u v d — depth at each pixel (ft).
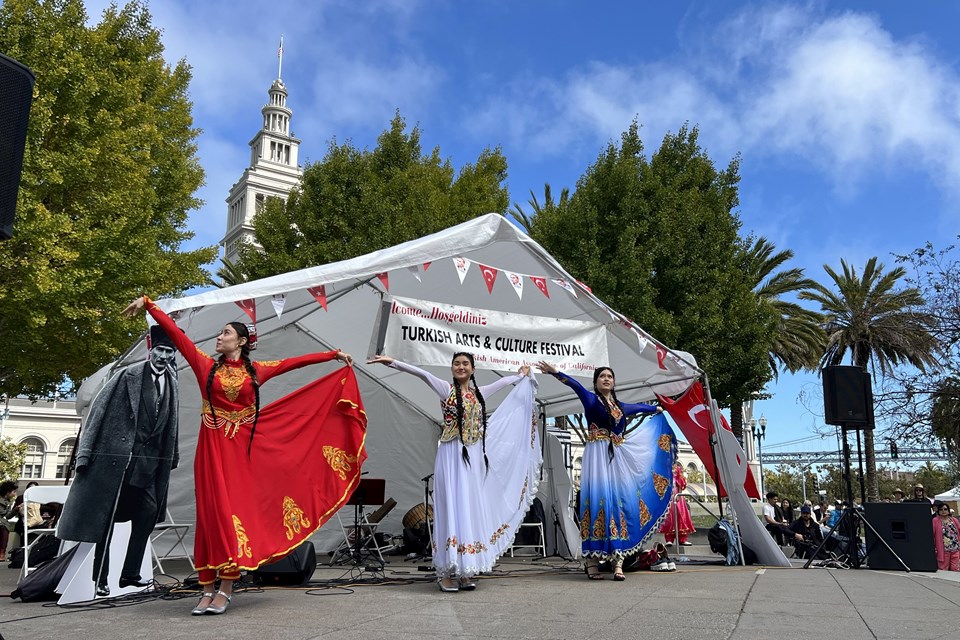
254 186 224.74
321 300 18.89
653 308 52.54
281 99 248.93
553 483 31.78
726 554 26.73
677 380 29.78
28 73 10.05
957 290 60.49
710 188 59.98
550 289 26.43
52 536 20.30
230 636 10.85
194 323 20.58
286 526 14.57
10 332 43.21
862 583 18.49
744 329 55.62
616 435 20.61
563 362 24.29
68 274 40.27
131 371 17.11
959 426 60.75
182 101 56.49
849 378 26.50
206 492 13.61
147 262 45.39
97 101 45.03
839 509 47.88
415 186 58.95
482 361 22.61
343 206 58.59
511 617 12.66
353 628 11.55
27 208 38.78
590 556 19.60
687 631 11.27
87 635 11.00
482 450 17.97
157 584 17.79
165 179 52.65
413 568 25.44
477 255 24.71
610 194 57.16
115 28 51.49
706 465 28.96
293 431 15.23
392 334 21.20
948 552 32.83
